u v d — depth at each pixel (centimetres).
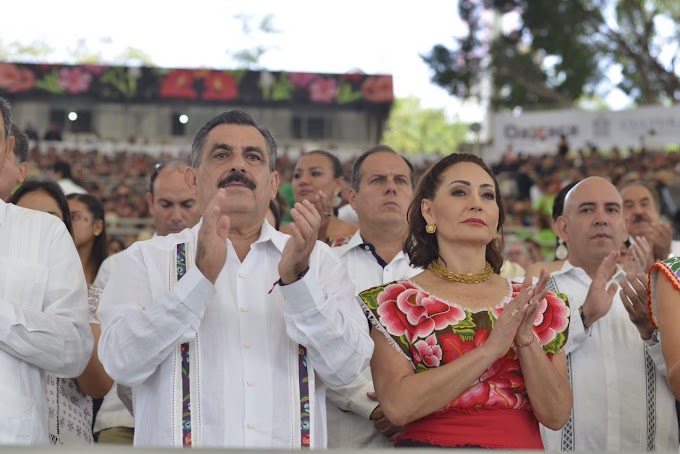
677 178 2550
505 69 3647
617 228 546
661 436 515
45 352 371
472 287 431
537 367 405
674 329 405
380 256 556
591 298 490
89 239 602
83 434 471
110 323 380
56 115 3494
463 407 406
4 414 364
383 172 559
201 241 362
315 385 398
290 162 3094
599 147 2817
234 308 394
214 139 405
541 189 2266
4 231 392
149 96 3447
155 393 381
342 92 3441
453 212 434
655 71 3603
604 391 516
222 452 225
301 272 370
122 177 2947
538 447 412
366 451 238
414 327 418
